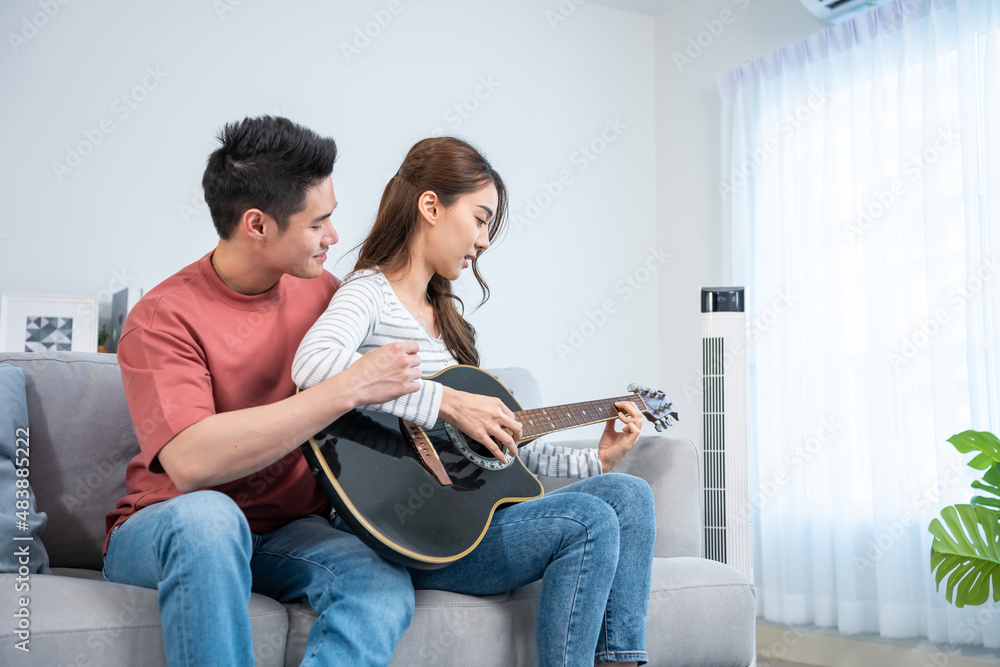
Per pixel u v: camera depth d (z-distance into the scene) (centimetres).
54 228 257
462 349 145
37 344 247
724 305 186
